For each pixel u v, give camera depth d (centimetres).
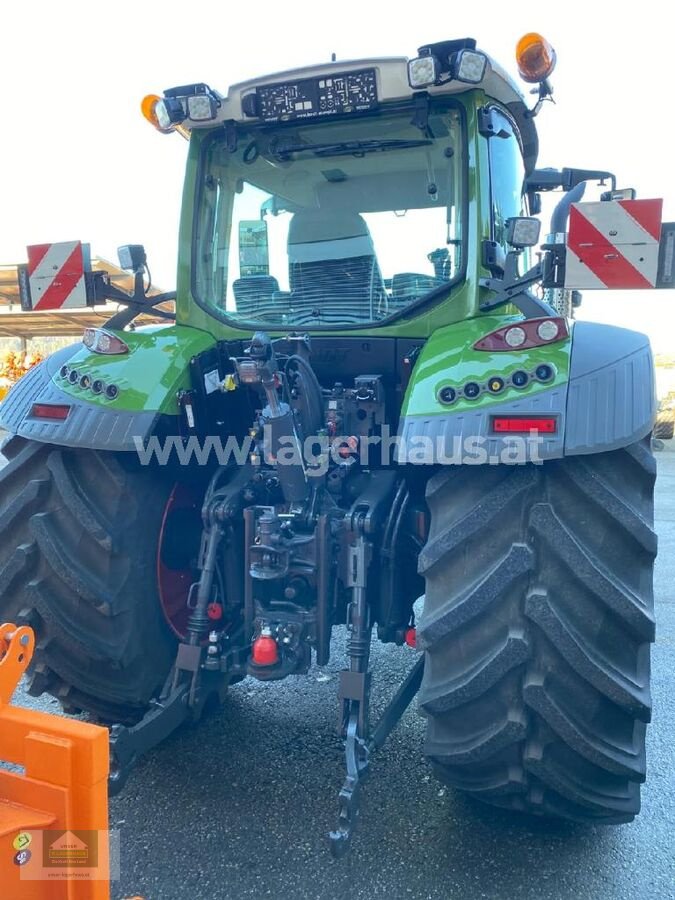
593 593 198
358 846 234
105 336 265
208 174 302
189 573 286
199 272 304
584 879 220
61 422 248
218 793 264
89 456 252
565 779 209
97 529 237
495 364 214
